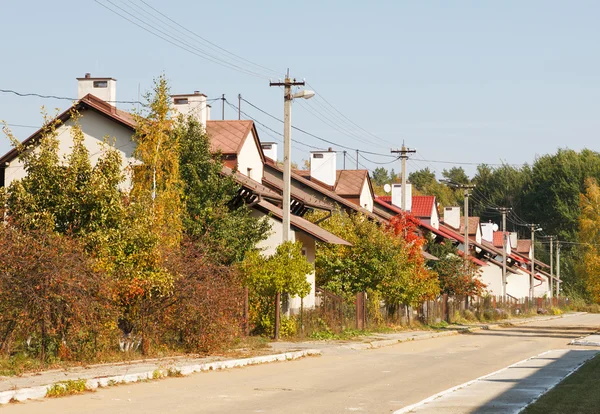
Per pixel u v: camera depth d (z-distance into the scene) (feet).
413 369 99.91
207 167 133.49
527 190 602.03
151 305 95.20
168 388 73.31
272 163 244.63
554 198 558.56
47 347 81.20
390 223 204.13
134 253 93.40
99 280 82.89
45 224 86.74
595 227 401.29
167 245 101.09
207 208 128.26
